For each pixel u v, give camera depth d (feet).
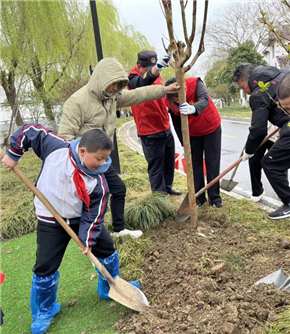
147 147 14.64
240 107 93.25
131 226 13.53
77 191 7.36
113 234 12.73
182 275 9.46
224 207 14.58
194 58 10.02
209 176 14.16
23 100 38.91
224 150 31.27
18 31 34.47
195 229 12.45
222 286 8.80
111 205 12.28
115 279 8.55
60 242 8.13
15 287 10.66
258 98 11.89
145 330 7.57
